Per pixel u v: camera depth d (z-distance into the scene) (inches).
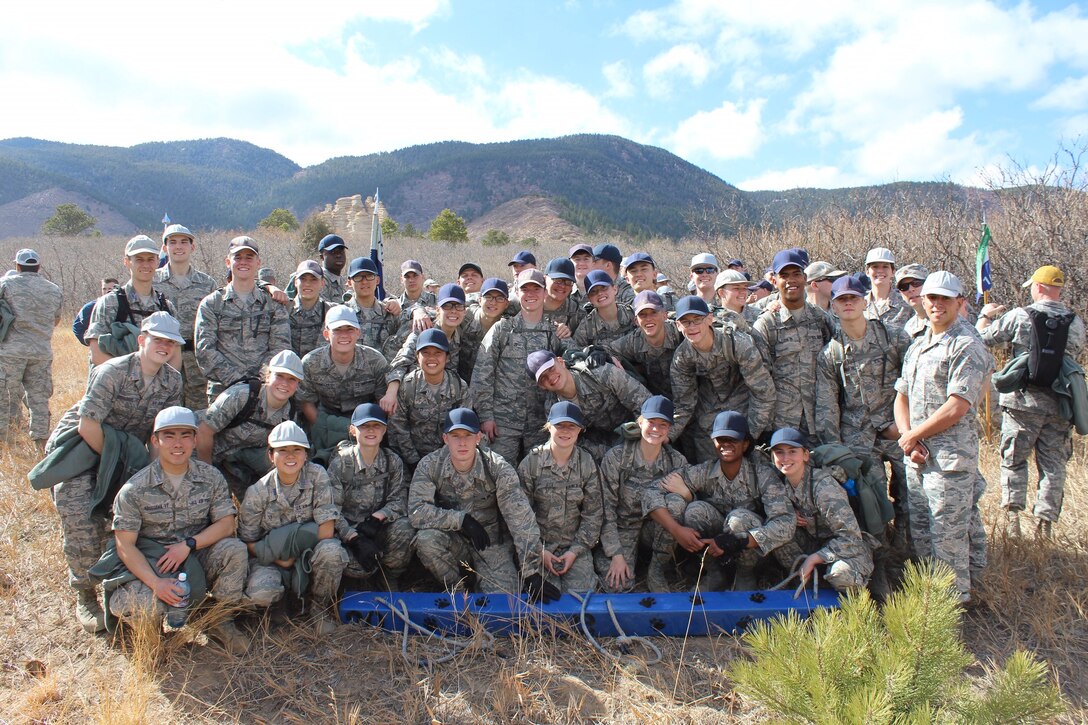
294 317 250.8
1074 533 209.9
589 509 192.4
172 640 154.7
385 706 141.1
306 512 167.6
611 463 193.8
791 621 115.4
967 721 100.7
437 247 1705.2
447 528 178.4
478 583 184.5
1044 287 211.3
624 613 162.9
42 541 204.7
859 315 191.8
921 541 174.4
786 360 206.4
